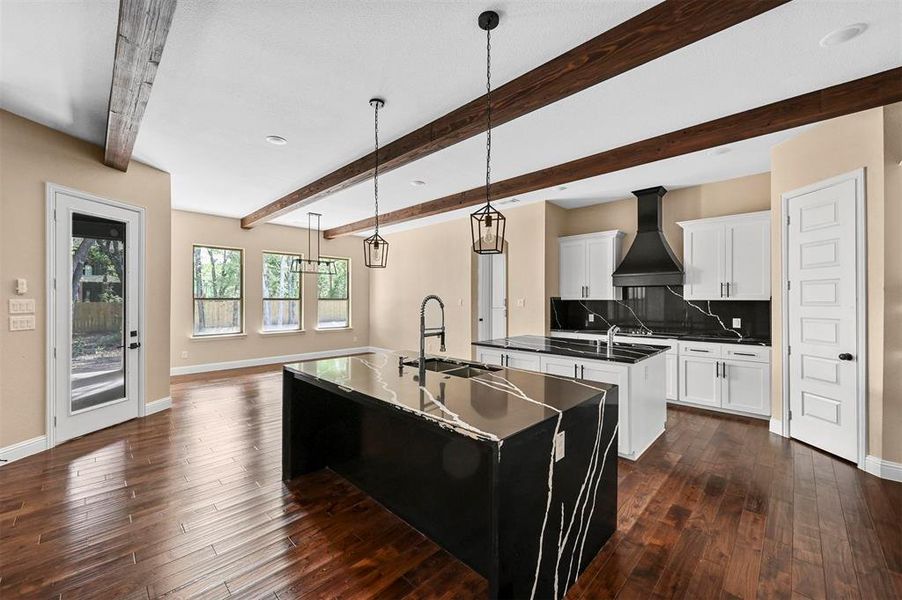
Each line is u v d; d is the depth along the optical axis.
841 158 2.99
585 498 1.87
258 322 6.95
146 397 4.09
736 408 4.14
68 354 3.34
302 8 1.89
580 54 2.16
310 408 2.81
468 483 1.89
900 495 2.47
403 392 1.96
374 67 2.36
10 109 2.91
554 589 1.66
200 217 6.27
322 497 2.49
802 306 3.33
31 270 3.09
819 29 2.01
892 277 2.69
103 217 3.64
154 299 4.17
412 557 1.94
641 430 3.16
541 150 3.66
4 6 1.85
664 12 1.86
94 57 2.28
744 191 4.55
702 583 1.74
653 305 5.29
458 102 2.77
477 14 1.93
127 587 1.69
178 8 1.87
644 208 5.06
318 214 6.39
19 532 2.07
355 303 8.43
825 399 3.15
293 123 3.09
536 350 3.53
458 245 6.84
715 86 2.56
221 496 2.48
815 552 1.93
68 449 3.18
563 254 5.81
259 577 1.77
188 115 2.96
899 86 2.35
